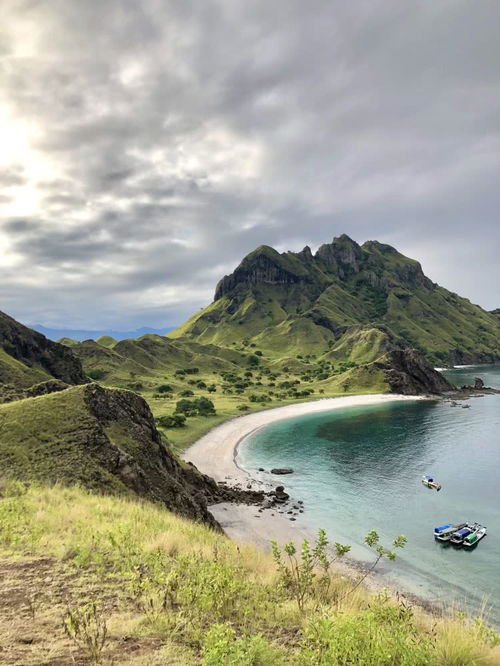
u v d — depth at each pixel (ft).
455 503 179.11
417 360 622.13
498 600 103.91
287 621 29.04
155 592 30.89
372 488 203.82
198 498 163.12
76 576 34.53
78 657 20.56
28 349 421.18
